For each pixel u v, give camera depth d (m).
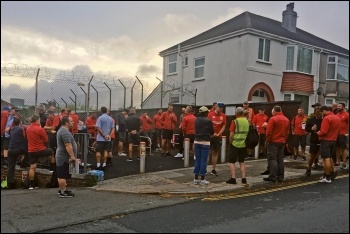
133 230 5.25
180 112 16.08
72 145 7.32
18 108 11.80
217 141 9.10
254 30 18.88
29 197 7.32
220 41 20.44
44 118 11.15
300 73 20.77
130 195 7.41
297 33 23.67
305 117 11.67
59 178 7.25
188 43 23.19
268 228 5.22
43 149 8.79
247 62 18.94
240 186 7.77
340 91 23.16
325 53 22.88
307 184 8.48
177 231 5.16
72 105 14.51
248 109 11.58
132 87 15.63
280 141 8.34
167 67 24.89
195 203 6.75
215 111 9.34
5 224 5.55
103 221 5.72
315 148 8.92
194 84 22.19
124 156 12.59
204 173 8.01
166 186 7.95
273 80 20.09
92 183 8.45
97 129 9.82
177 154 12.45
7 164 10.26
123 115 12.52
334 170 9.55
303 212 6.04
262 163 10.92
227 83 19.81
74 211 6.23
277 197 7.15
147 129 13.68
